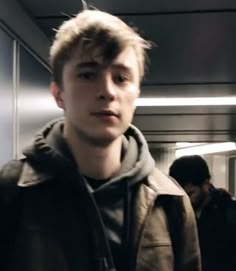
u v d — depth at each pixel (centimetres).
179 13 199
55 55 76
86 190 75
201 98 383
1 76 157
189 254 84
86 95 72
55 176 76
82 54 72
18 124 178
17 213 75
